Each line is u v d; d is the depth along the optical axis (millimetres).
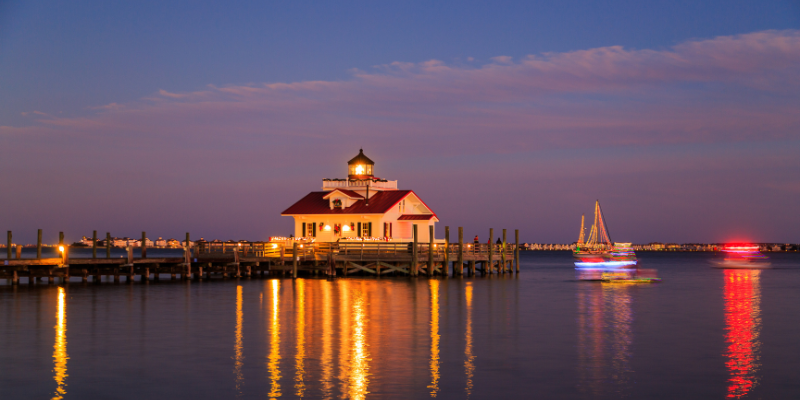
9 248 51719
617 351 26781
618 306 42625
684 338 29953
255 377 22172
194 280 60625
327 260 63281
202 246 62875
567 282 65375
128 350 26375
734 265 137625
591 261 119625
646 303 44812
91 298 44500
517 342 28594
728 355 26141
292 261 63844
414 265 64562
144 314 36531
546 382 21828
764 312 39906
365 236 71250
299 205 75188
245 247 63594
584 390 20938
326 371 23031
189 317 35344
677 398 20203
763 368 23922
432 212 79500
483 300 45094
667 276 85688
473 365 24109
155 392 20453
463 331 31406
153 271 61000
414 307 40219
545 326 33188
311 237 73125
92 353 25781
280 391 20547
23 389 20734
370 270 65062
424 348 27109
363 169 77062
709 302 46125
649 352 26625
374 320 34688
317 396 20078
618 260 121562
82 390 20625
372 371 23094
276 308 39188
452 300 44500
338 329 31641
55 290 50312
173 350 26391
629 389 21109
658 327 33188
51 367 23469
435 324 33469
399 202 73938
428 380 21953
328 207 73625
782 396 20453
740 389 21188
